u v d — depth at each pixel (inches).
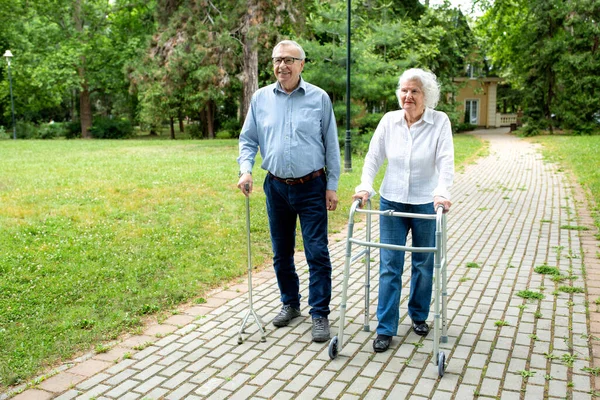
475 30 1430.9
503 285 206.1
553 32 1124.5
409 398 126.7
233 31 849.5
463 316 175.8
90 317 178.4
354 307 187.0
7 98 1344.7
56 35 1289.4
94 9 1314.0
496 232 299.4
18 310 182.7
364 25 804.0
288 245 172.1
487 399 125.0
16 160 652.7
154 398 129.8
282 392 131.3
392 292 150.6
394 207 151.2
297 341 160.2
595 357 144.6
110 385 136.4
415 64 832.3
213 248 259.9
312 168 160.4
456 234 296.5
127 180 456.8
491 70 1679.4
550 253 252.1
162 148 880.3
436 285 133.1
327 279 163.6
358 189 148.6
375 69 691.4
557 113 1103.0
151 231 285.6
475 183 494.9
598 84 1044.5
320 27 686.5
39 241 262.7
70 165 584.4
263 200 375.9
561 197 410.3
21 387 135.5
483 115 1617.9
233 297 199.8
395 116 152.2
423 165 148.3
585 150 719.7
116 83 1343.5
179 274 222.1
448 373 137.7
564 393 126.7
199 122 1464.1
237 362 147.6
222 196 387.5
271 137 161.0
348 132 542.6
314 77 680.4
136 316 180.5
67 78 1230.3
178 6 908.6
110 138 1360.7
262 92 165.6
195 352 154.2
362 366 143.2
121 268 227.9
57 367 146.1
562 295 193.0
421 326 161.8
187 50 880.3
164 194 389.4
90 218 311.6
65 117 1879.9
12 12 1267.2
